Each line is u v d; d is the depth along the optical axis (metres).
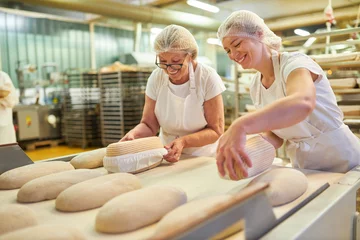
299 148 1.04
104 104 4.84
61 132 5.47
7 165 1.04
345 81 2.24
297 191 0.70
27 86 5.43
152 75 1.41
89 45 6.53
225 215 0.46
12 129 2.87
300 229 0.52
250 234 0.49
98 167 1.12
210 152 1.39
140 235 0.60
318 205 0.62
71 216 0.71
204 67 1.33
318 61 2.25
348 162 1.00
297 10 5.59
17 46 5.54
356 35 3.39
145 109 1.44
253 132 0.65
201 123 1.36
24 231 0.53
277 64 0.94
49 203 0.79
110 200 0.69
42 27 5.82
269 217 0.53
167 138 1.47
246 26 0.92
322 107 0.95
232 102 4.04
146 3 5.43
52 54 6.00
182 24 5.17
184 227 0.41
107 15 4.30
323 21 5.58
